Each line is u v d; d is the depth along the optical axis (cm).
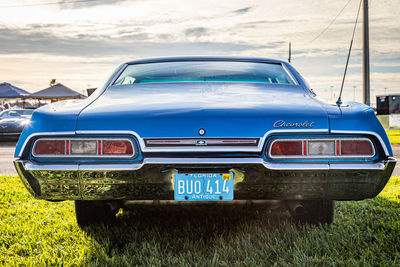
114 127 190
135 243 228
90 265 196
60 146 191
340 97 218
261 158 186
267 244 225
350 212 310
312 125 189
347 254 212
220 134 187
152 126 189
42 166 189
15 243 239
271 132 188
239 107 196
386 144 193
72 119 193
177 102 206
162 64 283
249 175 187
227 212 305
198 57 292
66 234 250
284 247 220
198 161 184
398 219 281
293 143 189
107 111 198
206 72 268
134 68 280
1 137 1171
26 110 1446
